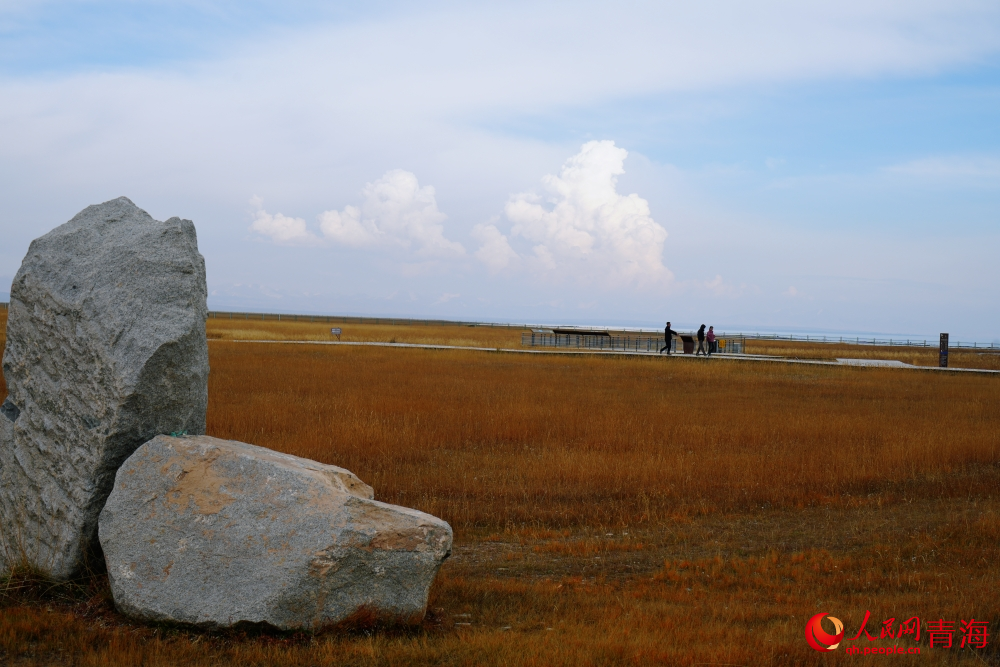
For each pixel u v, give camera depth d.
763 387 27.08
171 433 6.77
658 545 9.07
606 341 52.28
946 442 14.96
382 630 5.80
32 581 6.37
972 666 5.46
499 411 18.42
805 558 8.47
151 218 7.70
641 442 15.02
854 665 5.35
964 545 8.91
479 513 10.27
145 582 5.78
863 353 59.41
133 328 6.54
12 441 7.02
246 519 5.79
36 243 7.27
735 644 5.60
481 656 5.38
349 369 28.59
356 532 5.64
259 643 5.47
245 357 32.69
